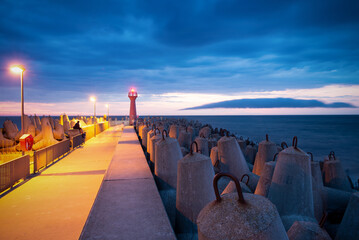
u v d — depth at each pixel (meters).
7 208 4.70
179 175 3.61
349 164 21.88
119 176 5.16
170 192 4.80
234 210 1.60
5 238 3.58
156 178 5.18
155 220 3.00
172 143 5.12
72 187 6.00
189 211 3.47
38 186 6.09
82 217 4.29
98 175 7.16
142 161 6.84
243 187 4.68
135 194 3.99
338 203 5.28
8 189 5.85
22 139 7.37
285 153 3.97
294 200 3.79
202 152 9.04
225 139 6.37
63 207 4.74
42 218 4.25
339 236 3.52
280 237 1.57
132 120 38.28
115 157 7.46
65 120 17.67
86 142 15.73
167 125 19.11
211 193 3.59
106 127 29.80
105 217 3.10
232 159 6.24
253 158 9.95
